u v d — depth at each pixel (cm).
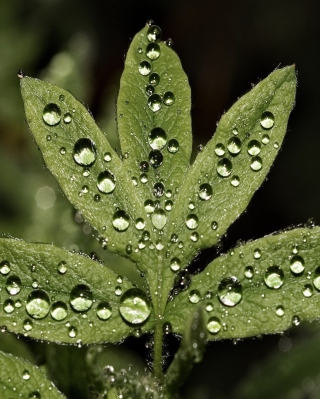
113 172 16
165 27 28
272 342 21
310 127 27
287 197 26
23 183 22
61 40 26
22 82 15
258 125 16
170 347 19
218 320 15
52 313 15
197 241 16
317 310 15
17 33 25
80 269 15
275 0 28
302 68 28
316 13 28
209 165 16
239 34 28
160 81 16
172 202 16
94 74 26
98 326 15
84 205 16
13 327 15
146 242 16
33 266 15
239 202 16
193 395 20
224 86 27
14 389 15
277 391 18
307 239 15
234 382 21
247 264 15
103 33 27
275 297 15
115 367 19
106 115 22
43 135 15
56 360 16
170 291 16
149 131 16
